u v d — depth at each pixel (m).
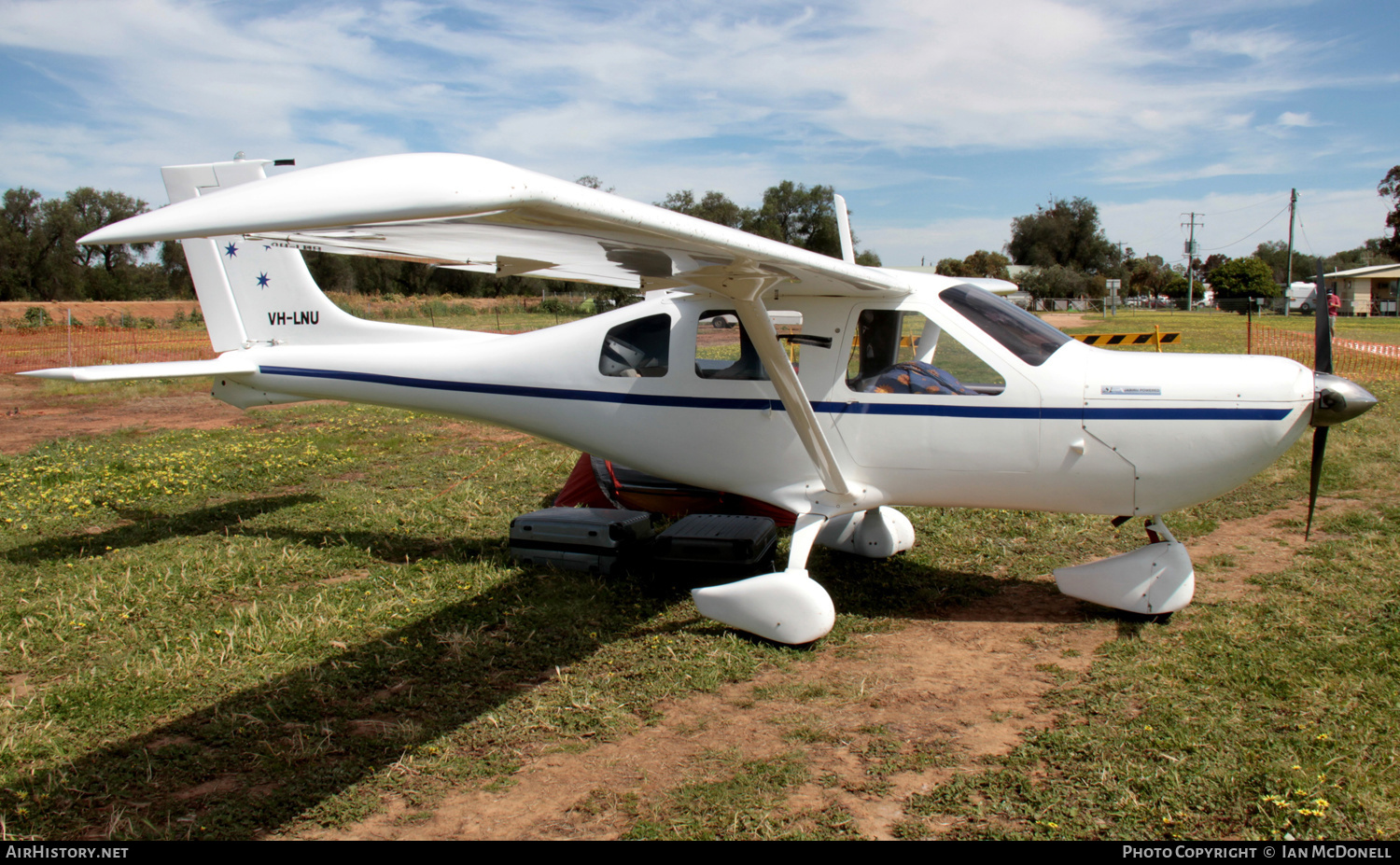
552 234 2.98
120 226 2.12
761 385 4.57
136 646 3.92
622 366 4.88
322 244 3.55
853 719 3.26
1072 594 4.34
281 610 4.28
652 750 3.04
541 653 3.85
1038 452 4.15
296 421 10.89
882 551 5.20
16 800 2.75
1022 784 2.74
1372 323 31.66
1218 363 4.03
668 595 4.69
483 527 5.93
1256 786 2.67
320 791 2.79
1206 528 5.61
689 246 3.10
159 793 2.79
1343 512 5.86
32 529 5.81
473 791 2.80
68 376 4.84
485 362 5.18
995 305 4.41
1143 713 3.18
